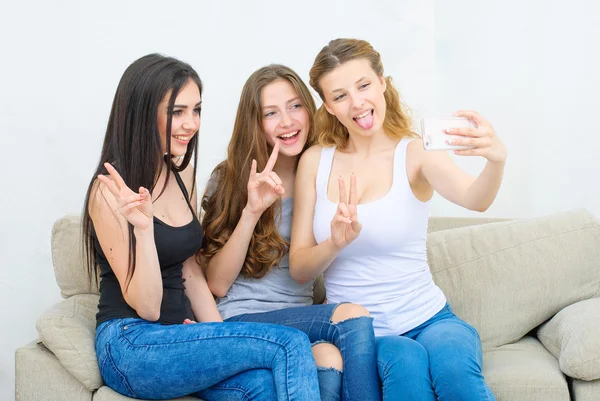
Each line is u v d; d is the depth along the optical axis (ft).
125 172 5.94
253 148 6.68
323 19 8.95
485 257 7.25
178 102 5.97
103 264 6.07
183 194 6.45
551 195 9.06
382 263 6.29
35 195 8.93
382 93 6.33
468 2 8.86
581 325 6.28
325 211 6.43
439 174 6.11
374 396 5.49
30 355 6.06
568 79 8.84
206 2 8.93
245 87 6.70
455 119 5.32
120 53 8.92
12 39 8.71
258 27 8.98
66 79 8.85
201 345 5.44
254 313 6.44
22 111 8.80
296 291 6.79
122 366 5.56
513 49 8.86
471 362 5.45
